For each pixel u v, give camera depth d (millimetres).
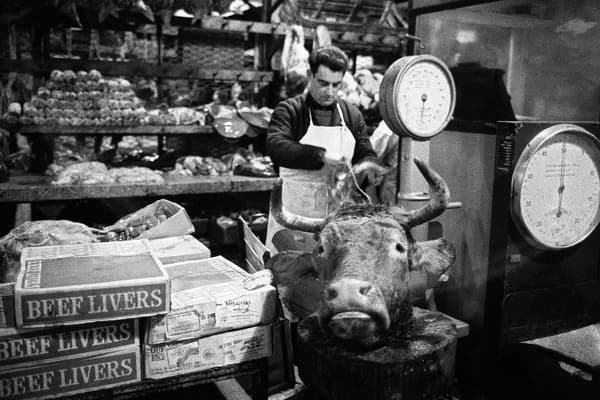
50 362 1617
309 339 1607
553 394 2016
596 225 2158
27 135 3988
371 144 3109
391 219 1638
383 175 2832
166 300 1664
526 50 2512
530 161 1979
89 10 4031
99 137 4246
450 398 2143
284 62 4461
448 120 2166
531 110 2533
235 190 3967
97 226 3668
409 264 1697
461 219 2352
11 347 1579
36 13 3973
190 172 4184
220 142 4539
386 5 4926
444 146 2426
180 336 1718
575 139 2041
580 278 2209
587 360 1952
